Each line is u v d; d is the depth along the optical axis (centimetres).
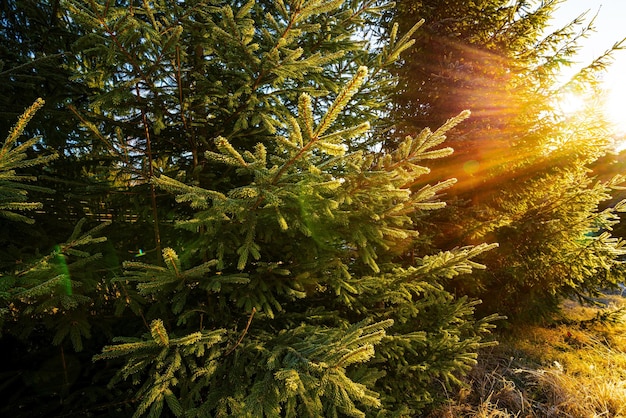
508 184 504
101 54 177
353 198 208
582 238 502
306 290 256
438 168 521
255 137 262
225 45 217
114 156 218
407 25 519
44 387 213
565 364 429
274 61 184
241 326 227
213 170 265
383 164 206
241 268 169
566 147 472
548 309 534
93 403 213
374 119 326
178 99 215
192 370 168
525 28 516
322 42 259
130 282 239
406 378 264
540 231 484
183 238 253
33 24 262
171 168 275
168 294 220
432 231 491
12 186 139
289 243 245
